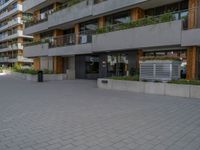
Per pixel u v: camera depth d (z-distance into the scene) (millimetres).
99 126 5527
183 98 9797
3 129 5309
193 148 4125
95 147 4172
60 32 27000
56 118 6348
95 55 22531
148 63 11852
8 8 50719
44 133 4992
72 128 5359
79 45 20766
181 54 15008
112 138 4660
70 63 26219
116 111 7262
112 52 19688
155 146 4227
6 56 51469
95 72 22672
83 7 20578
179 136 4785
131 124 5707
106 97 10359
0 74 33906
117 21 19172
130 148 4129
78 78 24688
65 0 25781
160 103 8672
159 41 13844
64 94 11531
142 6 16906
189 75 13891
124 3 16844
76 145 4277
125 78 13211
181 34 12781
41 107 7992
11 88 14641
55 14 24516
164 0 15367
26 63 47469
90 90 13305
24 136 4797
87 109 7598
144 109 7570
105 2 18453
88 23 22375
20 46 46188
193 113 6938
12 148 4133
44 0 26250
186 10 13422
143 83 11789
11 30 50219
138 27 15102
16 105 8414
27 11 31766
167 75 11055
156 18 14281
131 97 10289
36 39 31219
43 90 13445
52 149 4082
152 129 5281
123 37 16172
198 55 13742
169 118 6328
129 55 18031
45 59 29188
